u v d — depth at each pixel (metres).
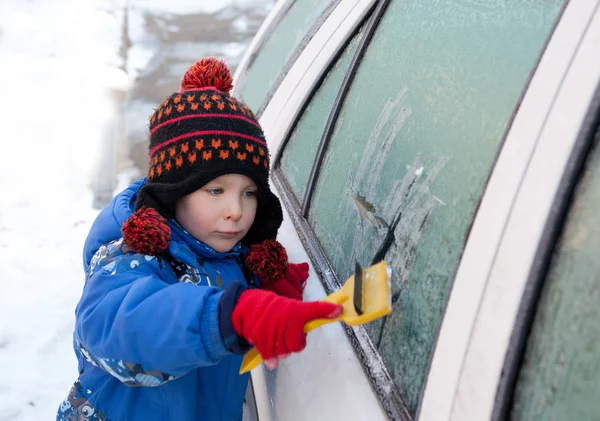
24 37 6.55
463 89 1.06
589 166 0.77
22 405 2.67
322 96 1.81
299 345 0.99
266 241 1.46
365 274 1.02
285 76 2.19
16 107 5.30
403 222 1.12
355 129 1.46
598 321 0.73
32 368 2.88
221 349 1.07
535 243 0.79
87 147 4.83
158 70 5.96
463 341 0.85
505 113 0.93
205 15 7.16
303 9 2.51
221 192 1.34
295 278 1.46
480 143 0.96
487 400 0.80
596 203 0.76
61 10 7.23
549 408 0.76
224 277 1.41
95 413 1.39
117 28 6.80
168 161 1.31
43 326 3.15
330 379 1.18
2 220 4.04
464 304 0.86
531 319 0.79
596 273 0.74
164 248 1.28
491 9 1.08
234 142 1.31
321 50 1.95
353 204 1.36
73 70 5.95
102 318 1.16
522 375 0.79
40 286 3.47
